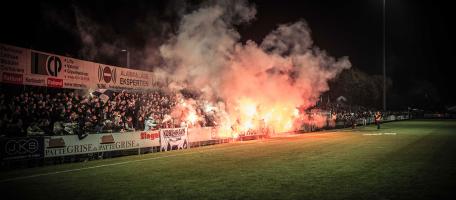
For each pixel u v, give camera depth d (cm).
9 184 1113
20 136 1533
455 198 893
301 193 952
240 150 1962
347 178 1134
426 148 1912
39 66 1812
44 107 1745
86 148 1669
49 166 1476
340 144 2197
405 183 1055
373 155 1655
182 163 1495
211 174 1230
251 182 1092
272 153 1795
